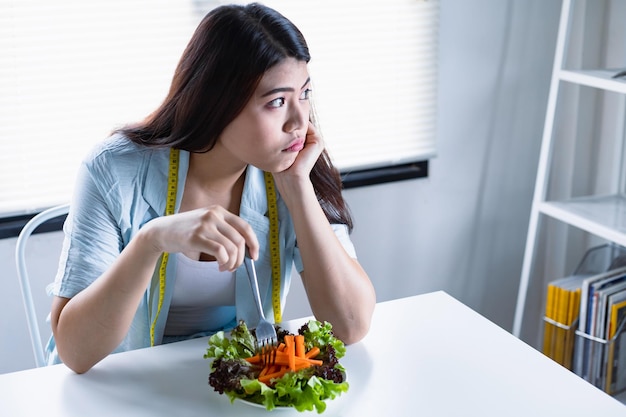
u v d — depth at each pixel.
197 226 1.21
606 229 2.18
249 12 1.33
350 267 1.46
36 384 1.28
